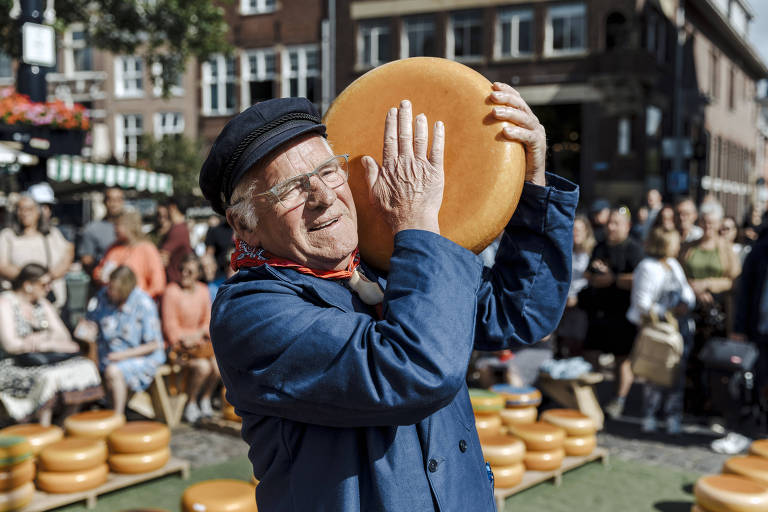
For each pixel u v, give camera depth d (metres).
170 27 14.84
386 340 1.04
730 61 30.86
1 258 5.90
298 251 1.19
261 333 1.10
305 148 1.20
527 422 4.43
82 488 3.60
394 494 1.11
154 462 3.95
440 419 1.21
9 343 4.62
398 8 19.92
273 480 1.21
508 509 3.78
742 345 5.10
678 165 14.88
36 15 7.65
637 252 5.51
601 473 4.39
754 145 36.84
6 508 3.33
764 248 5.00
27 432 3.83
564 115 18.78
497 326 1.41
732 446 4.86
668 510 3.81
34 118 7.25
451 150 1.24
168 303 5.46
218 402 6.06
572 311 5.74
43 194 7.74
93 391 4.78
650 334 5.06
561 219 1.37
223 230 6.88
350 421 1.08
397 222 1.16
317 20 21.47
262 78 22.66
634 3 18.02
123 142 25.67
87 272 6.79
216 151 1.20
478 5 19.08
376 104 1.31
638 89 18.20
